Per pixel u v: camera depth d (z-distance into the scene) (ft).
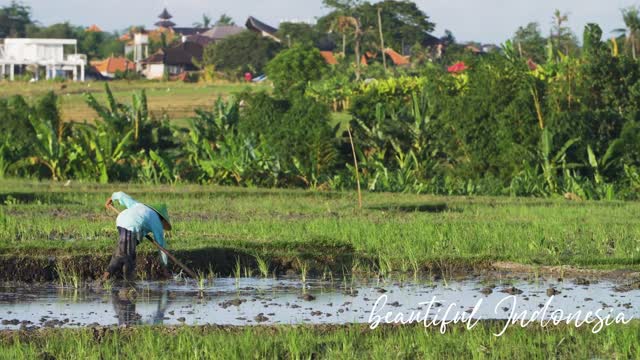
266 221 182.39
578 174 286.05
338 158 312.09
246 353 94.73
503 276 142.92
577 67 337.72
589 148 290.97
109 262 138.82
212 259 144.46
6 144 289.12
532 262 146.92
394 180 284.00
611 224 185.16
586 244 162.20
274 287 134.62
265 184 282.56
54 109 355.56
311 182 285.23
